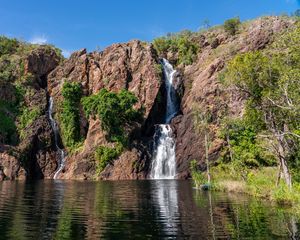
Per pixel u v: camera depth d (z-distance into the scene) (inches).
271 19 3348.9
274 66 1290.6
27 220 798.5
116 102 2869.1
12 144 2979.8
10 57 3634.4
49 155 3002.0
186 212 911.7
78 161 2876.5
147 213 901.8
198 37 3789.4
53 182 2319.1
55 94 3348.9
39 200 1197.7
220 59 3107.8
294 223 747.4
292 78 1116.5
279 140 1331.2
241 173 1641.2
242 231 675.4
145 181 2374.5
